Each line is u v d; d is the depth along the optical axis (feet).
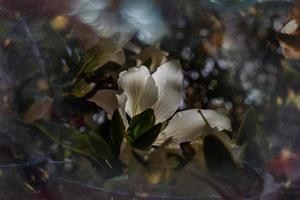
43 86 2.31
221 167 2.13
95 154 2.20
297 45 2.57
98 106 2.36
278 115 2.39
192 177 2.11
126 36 2.46
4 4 2.43
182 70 2.52
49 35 2.39
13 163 2.19
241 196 2.12
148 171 2.11
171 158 2.12
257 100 2.48
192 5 2.64
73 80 2.37
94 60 2.39
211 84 2.61
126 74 2.29
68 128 2.22
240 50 2.64
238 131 2.26
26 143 2.22
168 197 2.11
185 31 2.64
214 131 2.20
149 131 2.21
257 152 2.19
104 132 2.30
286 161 2.19
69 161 2.20
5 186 2.15
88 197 2.14
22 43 2.37
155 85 2.29
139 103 2.29
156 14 2.57
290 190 2.14
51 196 2.15
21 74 2.32
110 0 2.48
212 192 2.11
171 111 2.29
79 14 2.45
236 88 2.57
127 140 2.23
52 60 2.36
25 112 2.27
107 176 2.18
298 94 2.47
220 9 2.67
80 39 2.43
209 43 2.65
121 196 2.13
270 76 2.56
